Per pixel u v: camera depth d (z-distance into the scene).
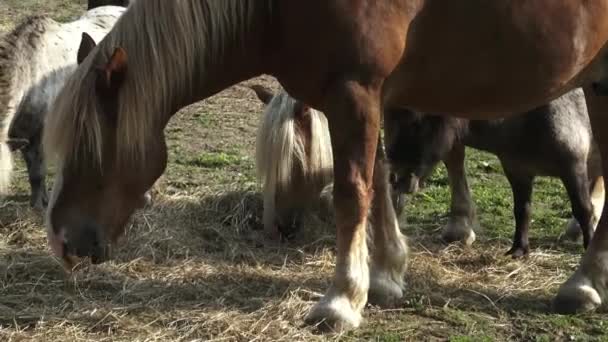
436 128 4.60
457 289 4.41
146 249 4.88
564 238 5.36
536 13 3.64
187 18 3.54
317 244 5.13
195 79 3.69
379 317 4.03
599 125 4.12
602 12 3.79
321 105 3.70
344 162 3.60
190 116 8.49
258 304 4.11
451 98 3.83
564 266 4.80
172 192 6.02
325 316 3.79
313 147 4.95
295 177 4.97
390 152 4.68
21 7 13.78
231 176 6.52
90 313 3.95
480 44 3.64
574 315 4.07
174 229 5.23
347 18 3.44
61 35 6.16
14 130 5.77
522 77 3.76
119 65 3.41
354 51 3.47
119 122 3.50
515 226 5.29
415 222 5.71
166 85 3.58
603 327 3.95
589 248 4.21
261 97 5.35
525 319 4.04
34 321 3.90
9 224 5.34
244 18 3.62
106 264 4.65
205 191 5.98
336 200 3.67
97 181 3.56
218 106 8.91
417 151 4.64
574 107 4.73
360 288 3.83
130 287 4.34
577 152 4.74
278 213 5.07
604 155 4.16
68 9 13.77
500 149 4.87
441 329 3.91
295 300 4.11
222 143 7.59
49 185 6.45
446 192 6.45
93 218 3.58
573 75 3.89
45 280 4.44
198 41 3.59
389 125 4.69
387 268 4.24
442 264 4.83
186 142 7.60
